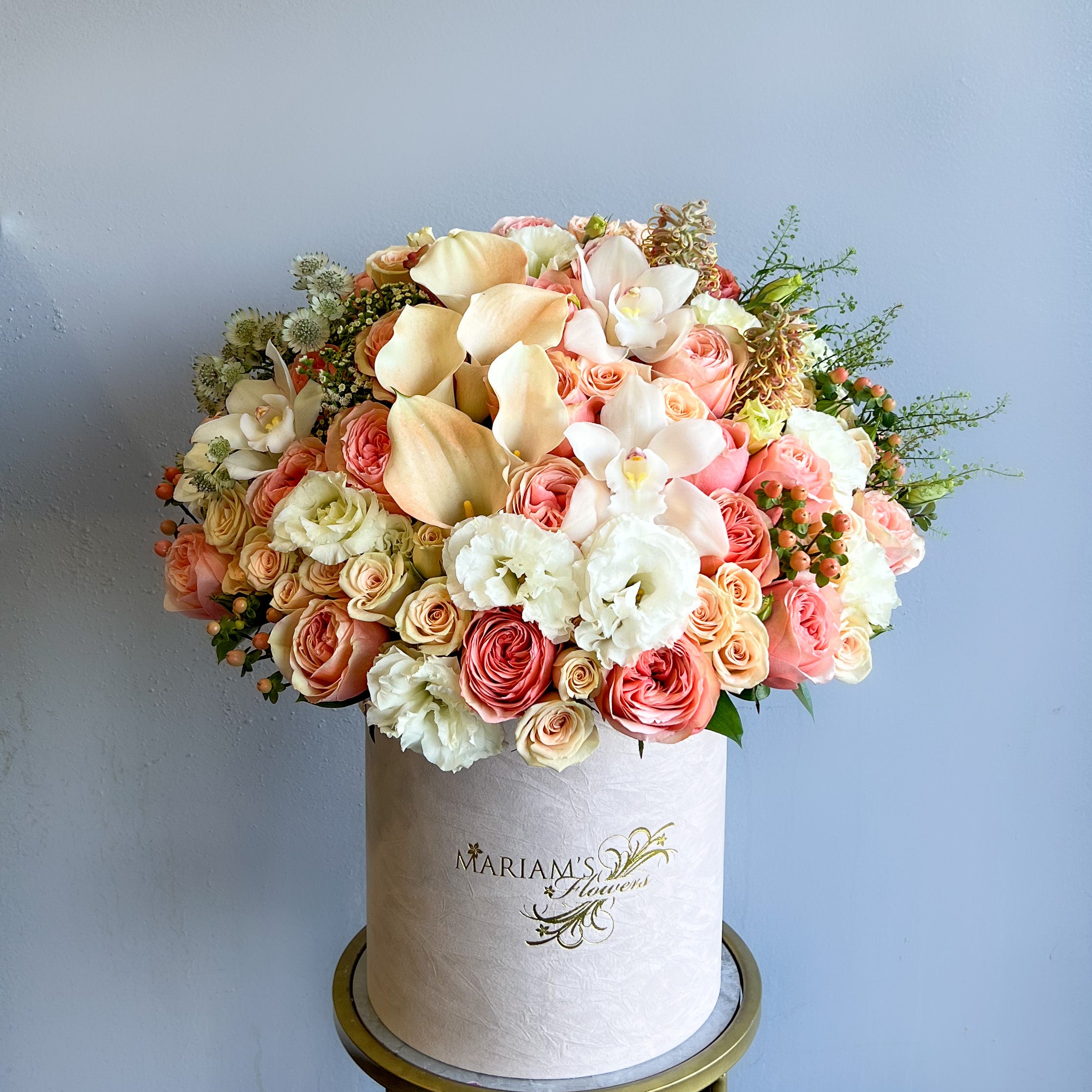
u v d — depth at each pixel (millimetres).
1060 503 1122
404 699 672
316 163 1062
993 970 1215
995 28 1059
